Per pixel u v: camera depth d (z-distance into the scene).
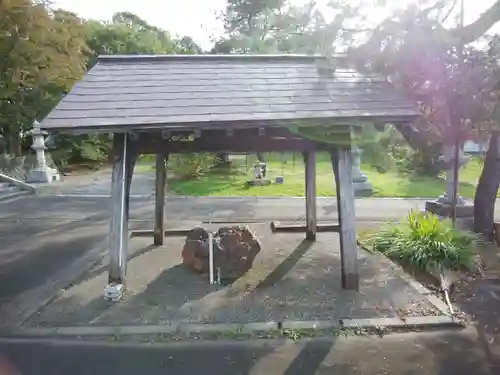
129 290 6.57
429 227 8.27
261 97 6.34
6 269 7.62
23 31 16.09
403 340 5.08
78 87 6.59
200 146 6.49
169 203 13.73
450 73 6.78
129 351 4.88
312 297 6.28
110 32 27.27
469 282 6.98
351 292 6.45
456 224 9.63
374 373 4.44
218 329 5.32
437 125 7.56
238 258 7.15
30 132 19.47
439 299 6.23
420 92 6.95
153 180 18.81
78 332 5.28
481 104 6.81
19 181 16.44
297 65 7.76
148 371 4.49
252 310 5.86
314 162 9.04
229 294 6.41
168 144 6.53
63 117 5.68
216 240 7.29
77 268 7.67
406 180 17.53
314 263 7.77
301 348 4.91
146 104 6.09
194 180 18.09
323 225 10.03
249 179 18.11
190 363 4.63
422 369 4.50
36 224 11.05
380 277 7.08
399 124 6.16
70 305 6.07
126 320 5.60
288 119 5.70
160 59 7.80
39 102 19.23
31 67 17.00
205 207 13.07
